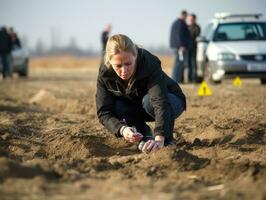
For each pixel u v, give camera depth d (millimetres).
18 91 33688
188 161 10828
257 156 12094
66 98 26156
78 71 79375
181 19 33156
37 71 80500
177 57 33625
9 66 45250
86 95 28844
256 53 32312
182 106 12141
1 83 41719
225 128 14906
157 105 11273
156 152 11125
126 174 10227
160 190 8609
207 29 35906
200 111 19797
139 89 11602
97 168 10680
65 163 10680
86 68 101750
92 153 12578
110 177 9891
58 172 9609
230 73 32469
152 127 16734
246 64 32250
